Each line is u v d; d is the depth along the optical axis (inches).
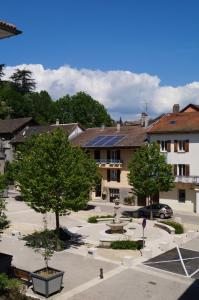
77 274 848.9
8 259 805.2
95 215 1641.2
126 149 2005.4
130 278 832.3
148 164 1544.0
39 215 1637.6
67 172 1031.6
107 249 1064.2
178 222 1450.5
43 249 1016.9
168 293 755.4
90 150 2162.9
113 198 2069.4
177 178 1812.3
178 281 823.7
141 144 1915.6
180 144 1835.6
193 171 1791.3
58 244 1039.6
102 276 826.8
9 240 1141.1
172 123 1913.1
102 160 2080.5
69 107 3929.6
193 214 1734.7
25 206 1863.9
